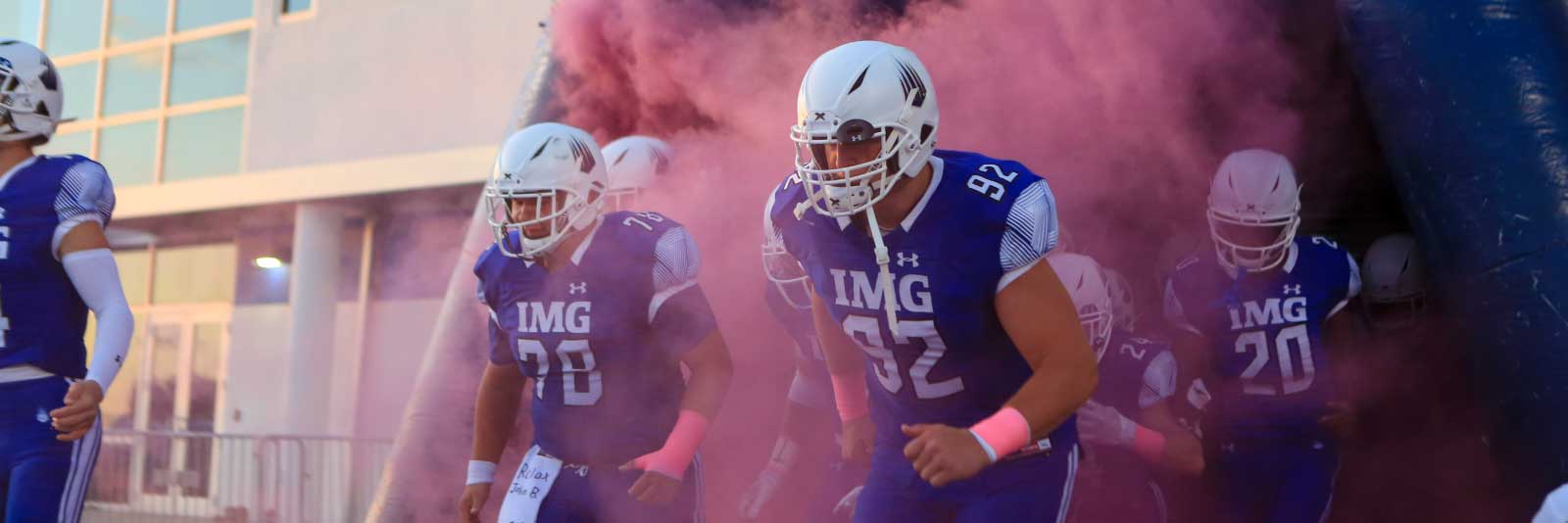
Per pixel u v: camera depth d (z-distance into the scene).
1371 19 3.43
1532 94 3.11
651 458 2.46
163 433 8.57
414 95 9.77
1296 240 3.73
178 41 11.02
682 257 2.53
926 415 2.34
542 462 2.60
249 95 10.52
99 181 2.55
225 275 11.05
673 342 2.54
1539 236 3.04
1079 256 3.07
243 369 10.67
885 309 2.20
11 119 2.50
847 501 3.38
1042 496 2.29
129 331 2.54
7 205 2.46
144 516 8.55
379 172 9.60
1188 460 3.13
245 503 8.21
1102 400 3.19
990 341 2.21
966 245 2.09
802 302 3.28
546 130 2.49
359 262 10.19
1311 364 3.64
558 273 2.54
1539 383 3.03
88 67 11.51
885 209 2.14
